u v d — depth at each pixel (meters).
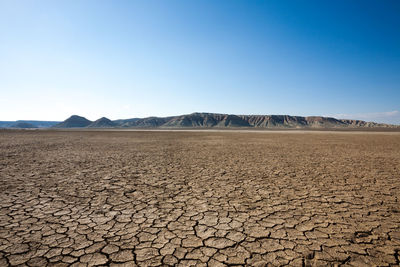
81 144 16.81
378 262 2.38
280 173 6.65
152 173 6.67
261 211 3.76
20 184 5.37
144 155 10.71
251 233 3.01
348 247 2.66
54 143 17.47
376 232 3.02
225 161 8.88
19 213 3.63
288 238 2.88
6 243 2.71
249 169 7.24
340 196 4.51
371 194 4.63
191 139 23.91
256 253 2.55
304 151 12.41
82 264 2.34
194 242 2.79
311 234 2.97
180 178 6.05
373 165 7.94
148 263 2.36
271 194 4.65
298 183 5.51
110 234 2.97
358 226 3.20
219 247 2.67
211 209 3.85
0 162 8.41
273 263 2.37
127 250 2.60
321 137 27.55
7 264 2.31
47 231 3.04
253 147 14.90
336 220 3.40
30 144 16.39
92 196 4.52
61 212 3.70
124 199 4.36
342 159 9.41
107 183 5.52
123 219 3.45
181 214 3.65
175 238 2.88
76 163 8.38
